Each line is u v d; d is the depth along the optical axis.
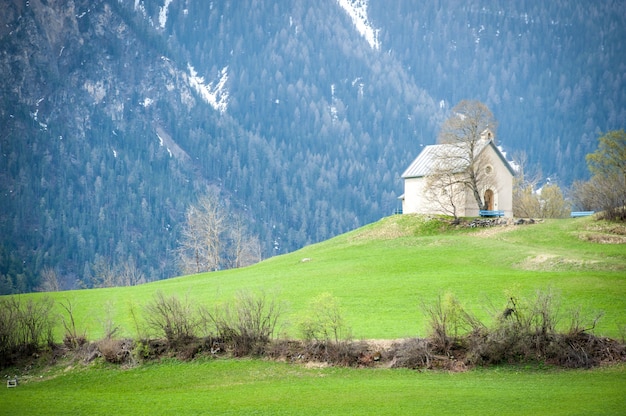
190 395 50.91
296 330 62.34
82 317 75.50
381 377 52.34
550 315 58.06
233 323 60.50
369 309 69.50
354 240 110.00
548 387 47.53
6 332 61.50
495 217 106.88
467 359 53.44
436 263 88.19
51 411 48.19
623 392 45.75
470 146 109.75
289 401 47.41
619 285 69.62
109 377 56.84
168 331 59.84
